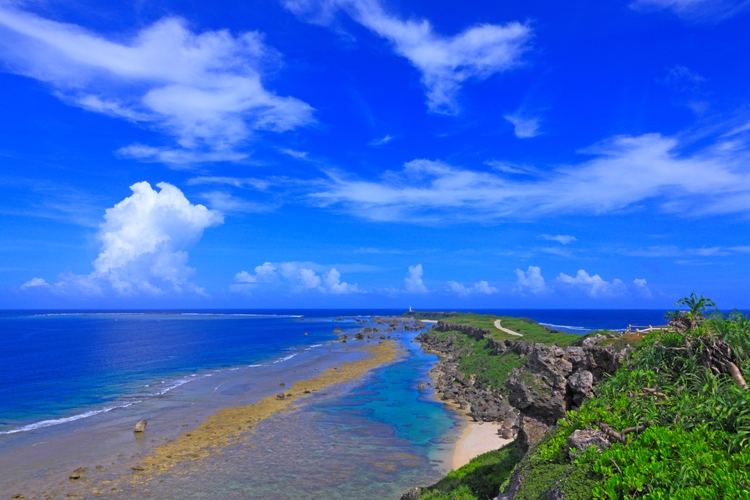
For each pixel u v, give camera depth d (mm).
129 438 40594
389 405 53344
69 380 68500
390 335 165000
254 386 64125
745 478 8484
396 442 39875
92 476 32250
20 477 32000
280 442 39812
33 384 65438
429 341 126500
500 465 24797
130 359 93562
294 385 65062
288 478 32188
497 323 115312
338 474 32938
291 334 171250
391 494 29812
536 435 22359
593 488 9930
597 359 21406
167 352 107125
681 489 8734
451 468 33969
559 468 12633
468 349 86938
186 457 36094
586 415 13898
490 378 59406
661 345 15305
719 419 10570
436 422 46156
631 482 9438
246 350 112500
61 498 28828
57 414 48750
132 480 31688
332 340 143375
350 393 59906
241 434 42000
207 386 64062
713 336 13875
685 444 10133
